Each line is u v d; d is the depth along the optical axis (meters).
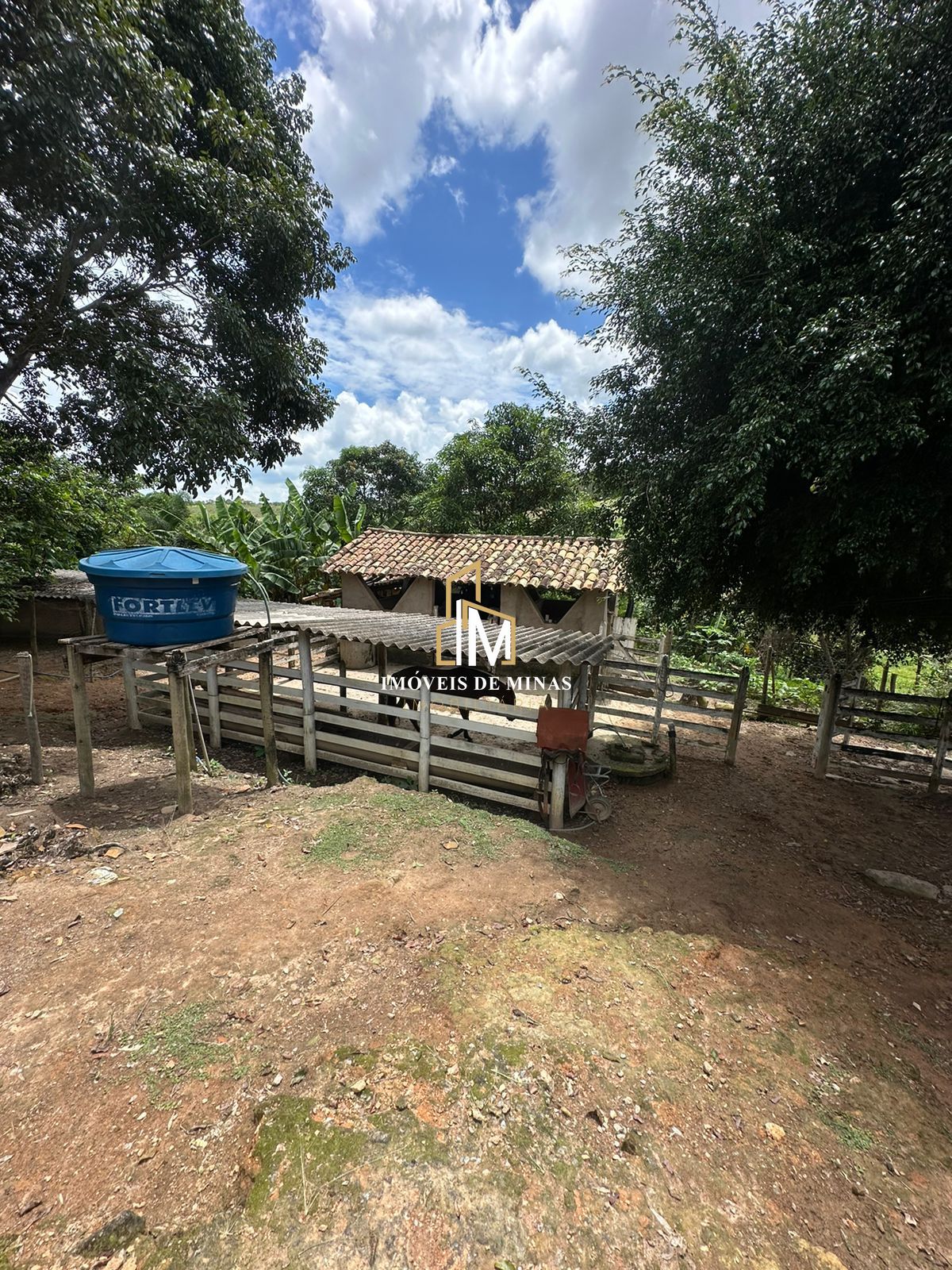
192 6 5.90
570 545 13.31
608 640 8.10
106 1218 1.83
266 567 16.70
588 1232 1.84
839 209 4.41
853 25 4.06
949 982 3.45
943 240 3.49
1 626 13.28
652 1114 2.32
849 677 10.16
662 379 5.45
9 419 7.68
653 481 5.43
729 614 7.77
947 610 5.65
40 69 4.37
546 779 5.51
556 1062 2.53
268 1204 1.84
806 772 7.47
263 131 6.49
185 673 5.06
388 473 27.69
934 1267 1.85
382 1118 2.18
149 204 5.67
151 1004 2.76
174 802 5.45
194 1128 2.15
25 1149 2.05
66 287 6.37
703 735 9.10
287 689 7.00
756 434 4.11
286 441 8.80
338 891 3.86
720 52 4.59
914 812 6.17
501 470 17.64
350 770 6.93
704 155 4.72
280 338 7.84
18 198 5.30
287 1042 2.57
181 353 7.29
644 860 4.87
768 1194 2.05
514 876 4.30
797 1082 2.59
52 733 7.65
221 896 3.73
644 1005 2.98
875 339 3.63
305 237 7.15
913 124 3.92
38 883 3.78
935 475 4.11
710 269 4.60
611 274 5.59
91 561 5.02
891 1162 2.23
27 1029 2.58
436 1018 2.75
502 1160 2.06
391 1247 1.74
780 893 4.40
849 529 4.45
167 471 6.76
